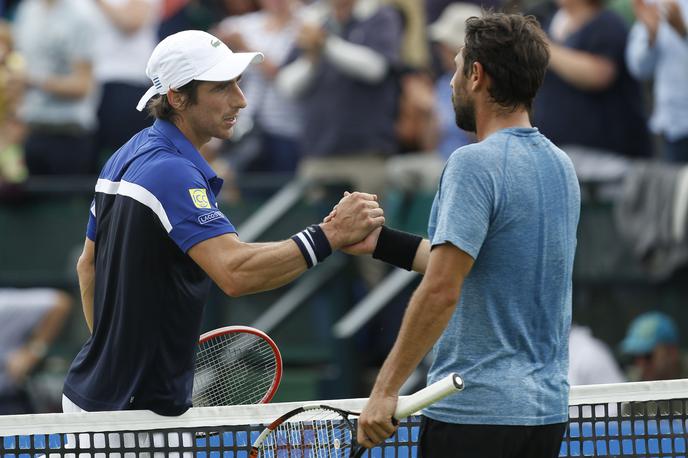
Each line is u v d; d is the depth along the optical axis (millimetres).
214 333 15977
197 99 14992
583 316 28641
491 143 13242
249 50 31844
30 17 33250
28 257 32344
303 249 14398
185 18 34438
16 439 15414
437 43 30797
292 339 29328
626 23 28609
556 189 13398
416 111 29938
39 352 31469
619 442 16000
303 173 30406
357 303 29859
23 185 32312
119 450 15438
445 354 13414
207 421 15352
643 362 27375
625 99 28594
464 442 13148
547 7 30172
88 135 33312
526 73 13375
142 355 14828
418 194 29375
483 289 13180
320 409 14719
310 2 32812
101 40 33156
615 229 28297
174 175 14539
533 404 13102
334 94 29781
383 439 13141
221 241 14352
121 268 14750
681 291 27938
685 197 27469
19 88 33156
